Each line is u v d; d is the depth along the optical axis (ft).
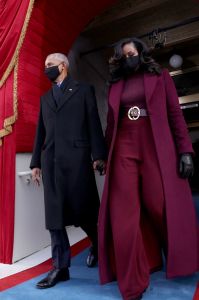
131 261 5.24
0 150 9.23
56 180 6.47
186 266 5.48
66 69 7.06
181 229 5.51
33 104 9.51
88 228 7.29
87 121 6.84
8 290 6.30
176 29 16.11
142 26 16.31
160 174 5.50
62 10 10.40
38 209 9.91
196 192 20.20
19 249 8.87
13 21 9.29
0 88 9.45
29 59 9.46
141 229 6.16
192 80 21.65
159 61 22.35
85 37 17.24
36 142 7.09
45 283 6.29
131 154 5.62
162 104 5.71
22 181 9.31
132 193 5.53
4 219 8.88
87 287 6.19
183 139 5.71
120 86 5.99
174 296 5.48
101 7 11.41
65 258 6.51
